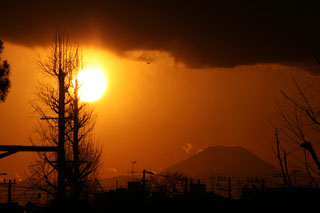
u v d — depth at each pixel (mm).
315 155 15156
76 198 55500
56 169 50219
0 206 65625
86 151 58375
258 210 29984
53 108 56062
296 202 20031
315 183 17859
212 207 57938
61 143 51281
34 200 58594
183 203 65375
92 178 59438
